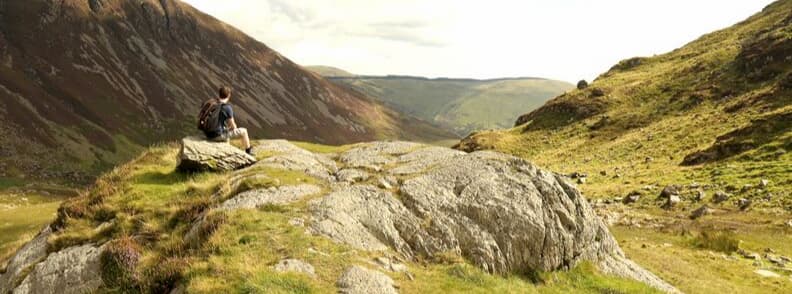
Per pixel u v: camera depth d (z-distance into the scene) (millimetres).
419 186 20141
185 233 16812
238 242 14836
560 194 21547
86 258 16219
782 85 93250
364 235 16797
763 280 28359
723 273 29281
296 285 12750
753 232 41156
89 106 186250
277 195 18453
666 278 25859
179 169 22234
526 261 19156
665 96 127438
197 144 22531
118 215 18203
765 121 73812
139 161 24031
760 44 119938
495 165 21797
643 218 48312
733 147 71312
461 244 18234
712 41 172875
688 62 147250
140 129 196500
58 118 164250
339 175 22016
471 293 14977
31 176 124688
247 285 12297
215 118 22797
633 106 130000
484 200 19531
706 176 62188
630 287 20094
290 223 16266
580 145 115188
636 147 96625
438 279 15555
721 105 105250
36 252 18109
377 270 14727
